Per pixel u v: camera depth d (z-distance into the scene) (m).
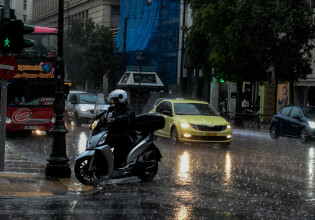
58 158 12.63
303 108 27.27
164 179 12.99
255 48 33.94
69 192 10.66
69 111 36.06
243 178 13.24
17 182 11.46
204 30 36.66
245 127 36.56
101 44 67.31
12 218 8.06
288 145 24.92
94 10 83.94
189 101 24.00
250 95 50.88
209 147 22.39
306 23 32.81
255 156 18.97
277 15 32.94
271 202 9.98
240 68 35.47
